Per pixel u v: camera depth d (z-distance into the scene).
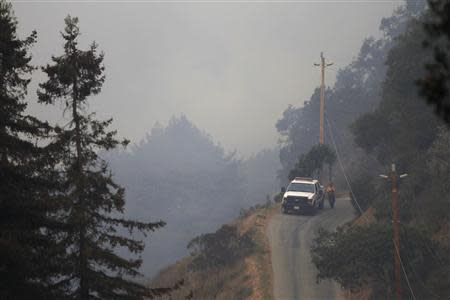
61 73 32.59
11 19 32.72
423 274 70.31
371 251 69.62
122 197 34.00
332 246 75.50
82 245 34.09
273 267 88.75
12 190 32.56
